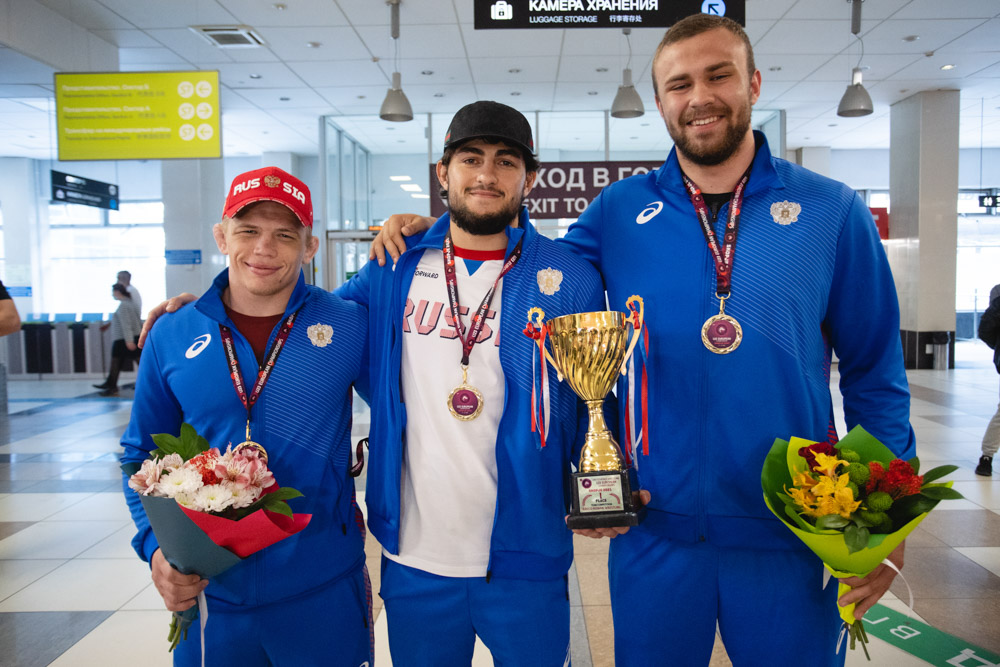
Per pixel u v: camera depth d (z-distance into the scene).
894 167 10.04
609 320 1.28
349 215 10.94
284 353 1.44
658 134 10.59
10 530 3.66
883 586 1.21
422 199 11.48
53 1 5.85
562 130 10.40
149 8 6.00
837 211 1.35
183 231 9.04
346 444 1.50
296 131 10.95
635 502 1.37
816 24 6.48
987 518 3.56
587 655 2.28
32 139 11.38
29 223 13.21
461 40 6.76
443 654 1.44
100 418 7.00
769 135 10.45
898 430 1.34
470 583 1.40
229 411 1.39
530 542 1.39
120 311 8.74
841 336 1.41
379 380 1.50
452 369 1.45
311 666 1.38
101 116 5.52
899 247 9.98
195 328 1.44
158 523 1.16
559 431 1.44
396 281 1.53
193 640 1.34
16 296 13.23
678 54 1.30
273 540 1.21
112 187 10.88
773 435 1.30
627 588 1.42
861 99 6.28
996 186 13.61
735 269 1.33
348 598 1.44
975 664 2.19
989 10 6.20
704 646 1.37
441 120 10.12
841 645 1.38
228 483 1.16
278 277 1.40
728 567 1.33
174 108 5.52
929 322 9.76
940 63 7.85
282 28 6.46
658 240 1.41
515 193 1.44
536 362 1.39
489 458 1.42
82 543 3.45
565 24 3.45
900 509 1.13
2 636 2.50
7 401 7.74
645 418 1.33
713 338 1.31
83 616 2.65
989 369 9.88
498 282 1.48
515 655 1.39
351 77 8.02
